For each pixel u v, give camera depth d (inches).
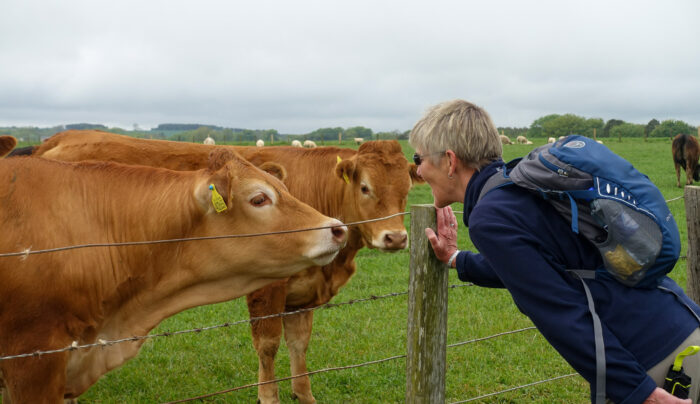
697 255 173.3
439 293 131.6
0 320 123.4
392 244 213.9
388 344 263.7
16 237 124.5
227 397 215.2
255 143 2381.9
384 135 3243.1
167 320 297.4
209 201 136.0
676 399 90.1
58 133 235.3
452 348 257.8
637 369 91.4
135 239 138.9
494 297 335.3
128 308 141.8
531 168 95.0
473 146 105.1
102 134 228.1
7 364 125.0
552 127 4650.6
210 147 228.5
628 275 92.2
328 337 271.1
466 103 109.2
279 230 140.6
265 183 141.2
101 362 140.6
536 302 94.8
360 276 383.9
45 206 129.9
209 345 264.1
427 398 135.0
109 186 139.6
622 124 4239.7
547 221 97.2
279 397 217.2
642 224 88.4
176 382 226.5
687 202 174.6
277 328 199.2
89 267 131.8
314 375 231.8
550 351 256.2
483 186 103.5
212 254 141.3
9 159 133.0
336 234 142.5
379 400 212.1
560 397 212.1
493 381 225.1
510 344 263.3
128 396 213.5
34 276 123.6
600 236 92.4
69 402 187.6
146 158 219.3
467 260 119.6
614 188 90.1
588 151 93.6
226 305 323.6
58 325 127.4
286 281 199.8
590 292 96.2
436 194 114.0
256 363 246.5
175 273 142.1
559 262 98.1
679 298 99.8
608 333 93.0
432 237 122.3
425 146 110.5
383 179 216.8
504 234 95.6
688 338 95.4
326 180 226.7
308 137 4148.6
